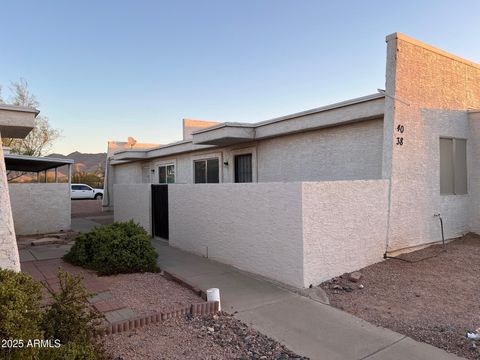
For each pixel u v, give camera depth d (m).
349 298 5.41
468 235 9.26
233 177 13.36
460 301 5.23
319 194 5.99
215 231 7.94
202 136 12.23
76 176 42.12
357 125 8.81
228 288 5.94
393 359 3.72
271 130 10.85
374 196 6.97
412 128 7.88
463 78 9.36
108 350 3.78
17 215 12.50
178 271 6.98
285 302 5.30
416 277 6.24
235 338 4.17
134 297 5.39
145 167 20.83
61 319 3.32
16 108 8.66
